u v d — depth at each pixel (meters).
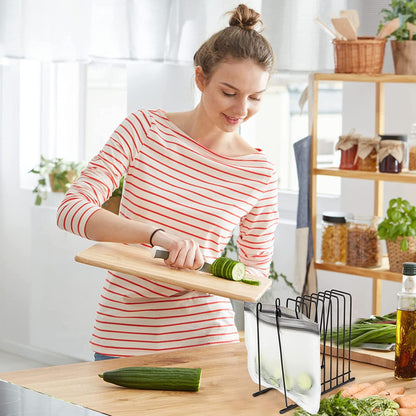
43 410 1.39
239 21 2.02
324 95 3.94
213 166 2.17
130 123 2.16
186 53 3.97
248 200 2.18
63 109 5.16
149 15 4.07
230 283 1.83
